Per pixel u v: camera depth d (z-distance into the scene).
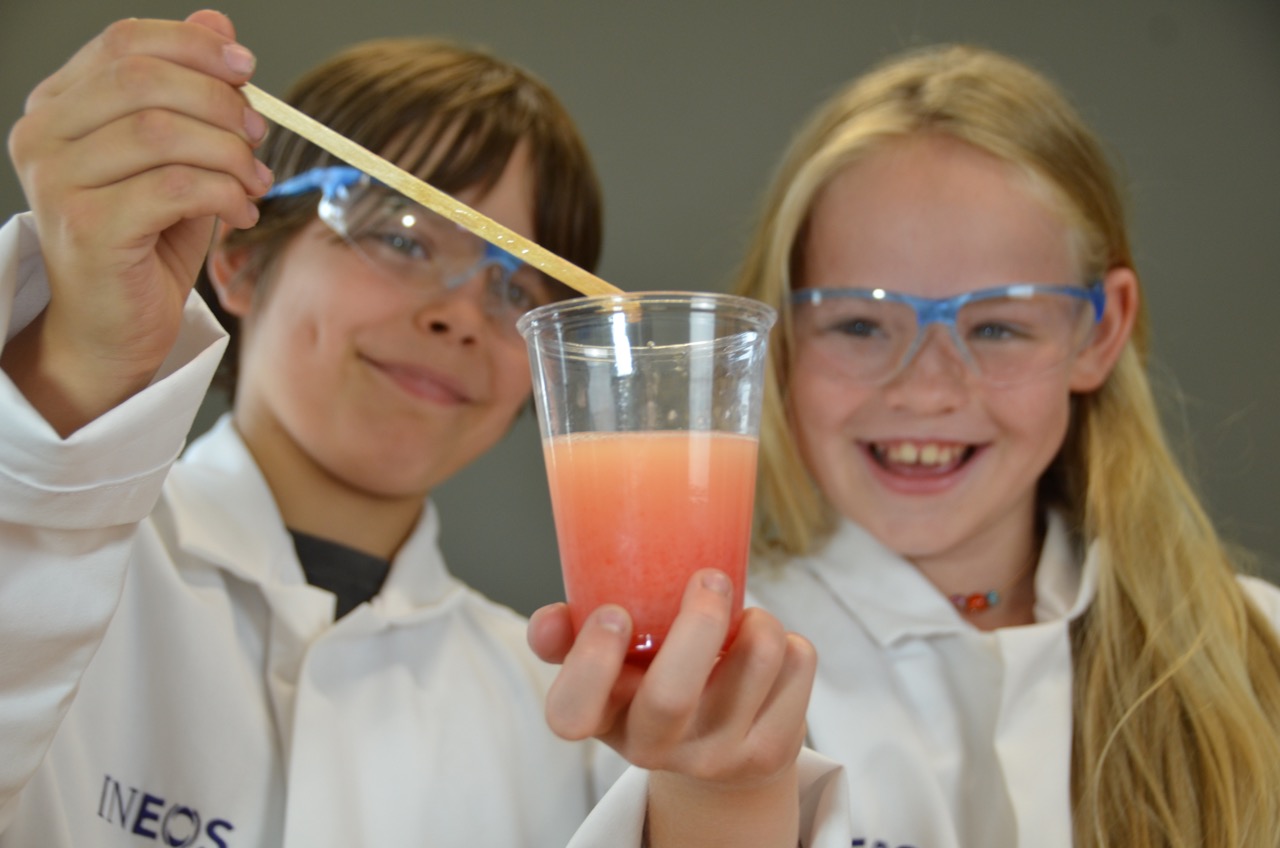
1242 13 0.84
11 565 0.37
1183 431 0.82
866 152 0.57
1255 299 0.83
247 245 0.57
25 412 0.35
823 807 0.42
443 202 0.37
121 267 0.35
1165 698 0.54
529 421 0.85
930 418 0.56
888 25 0.85
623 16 0.86
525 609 0.85
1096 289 0.57
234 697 0.49
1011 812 0.51
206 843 0.46
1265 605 0.59
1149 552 0.57
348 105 0.57
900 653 0.55
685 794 0.40
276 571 0.53
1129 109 0.83
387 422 0.55
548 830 0.52
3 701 0.37
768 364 0.61
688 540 0.35
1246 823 0.51
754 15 0.86
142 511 0.38
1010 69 0.61
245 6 0.83
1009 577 0.60
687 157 0.86
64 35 0.81
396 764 0.51
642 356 0.34
